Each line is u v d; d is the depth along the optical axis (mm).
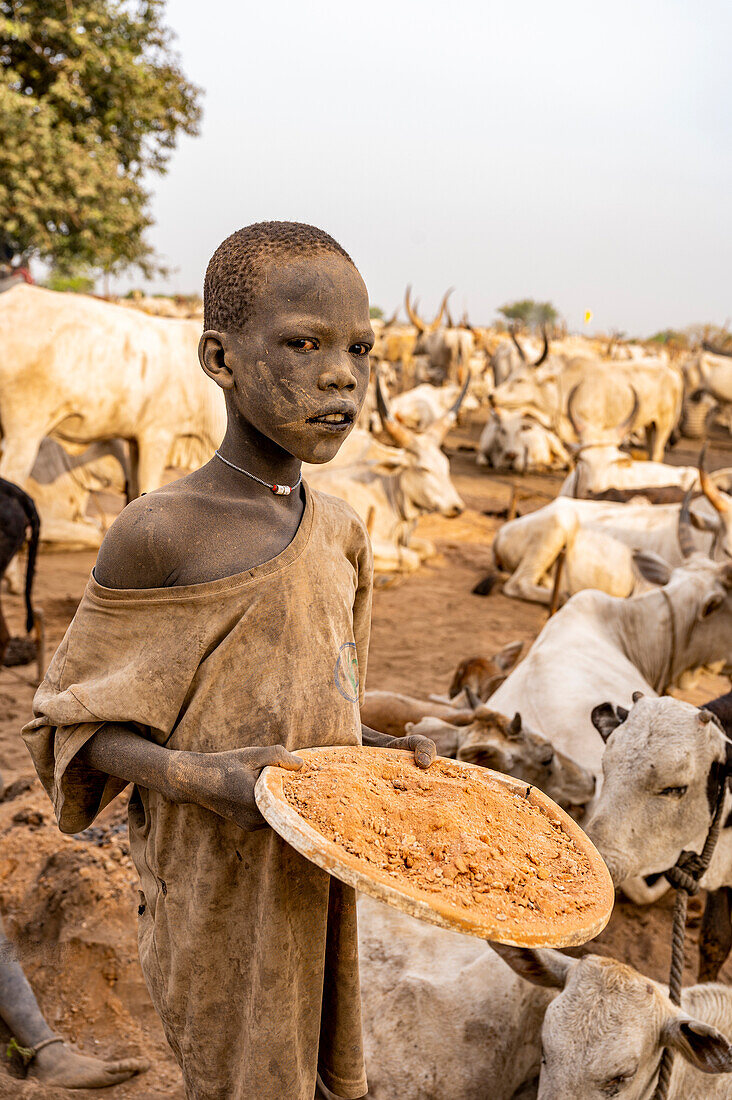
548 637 5574
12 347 7883
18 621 8211
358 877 1455
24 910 4082
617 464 11578
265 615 1796
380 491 10727
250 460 1855
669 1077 2729
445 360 26547
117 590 1767
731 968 4391
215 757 1699
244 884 1858
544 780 3992
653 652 5773
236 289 1722
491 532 13688
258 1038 1842
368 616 2244
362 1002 3199
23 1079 3289
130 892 4156
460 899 1499
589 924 1553
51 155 19219
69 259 21812
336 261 1739
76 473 10672
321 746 1903
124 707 1762
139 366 8312
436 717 4473
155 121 22531
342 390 1731
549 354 24547
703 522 7852
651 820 3084
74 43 19984
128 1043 3602
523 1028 3182
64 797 1908
